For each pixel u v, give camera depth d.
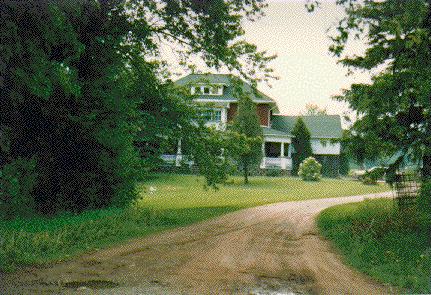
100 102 15.58
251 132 36.84
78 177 15.47
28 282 6.50
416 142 12.86
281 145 50.00
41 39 10.97
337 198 28.03
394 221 13.51
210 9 15.70
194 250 9.75
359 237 11.70
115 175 16.81
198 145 19.64
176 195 27.00
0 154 12.89
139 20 16.94
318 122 60.28
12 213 12.75
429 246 10.54
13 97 11.05
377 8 10.09
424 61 11.20
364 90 13.28
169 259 8.61
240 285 6.82
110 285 6.49
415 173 14.11
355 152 14.23
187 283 6.79
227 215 17.22
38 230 10.75
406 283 7.24
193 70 19.44
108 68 15.83
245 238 11.81
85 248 9.42
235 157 20.80
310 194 30.52
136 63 18.53
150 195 26.72
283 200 25.08
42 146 14.48
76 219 13.31
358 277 7.70
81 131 14.86
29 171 13.41
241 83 18.61
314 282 7.23
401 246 10.48
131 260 8.38
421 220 12.36
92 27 14.98
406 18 10.21
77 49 12.18
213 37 17.00
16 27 9.59
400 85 12.36
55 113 14.05
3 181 12.39
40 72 10.67
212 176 19.73
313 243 11.36
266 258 9.12
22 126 13.62
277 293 6.46
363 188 37.38
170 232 12.49
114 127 16.12
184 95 19.75
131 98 18.05
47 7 10.02
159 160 20.89
